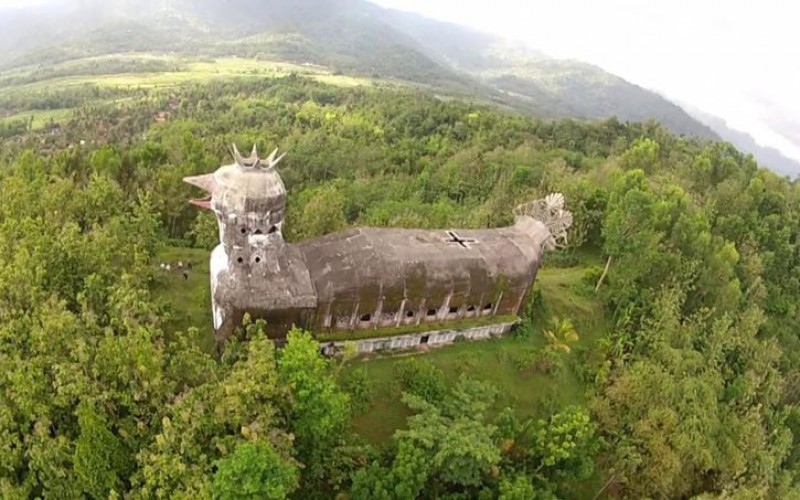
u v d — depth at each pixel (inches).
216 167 2383.1
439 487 1229.1
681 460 1451.8
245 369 1085.1
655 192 2485.2
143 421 1052.5
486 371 1652.3
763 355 1984.5
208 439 1022.4
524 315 1815.9
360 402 1392.7
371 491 1103.6
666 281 1975.9
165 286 1752.0
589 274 2203.5
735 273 2316.7
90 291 1294.3
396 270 1491.1
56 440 983.0
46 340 1085.8
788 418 2014.0
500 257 1643.7
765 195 2962.6
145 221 1792.6
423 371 1496.1
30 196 1670.8
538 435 1334.9
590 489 1480.1
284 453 1015.0
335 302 1443.2
